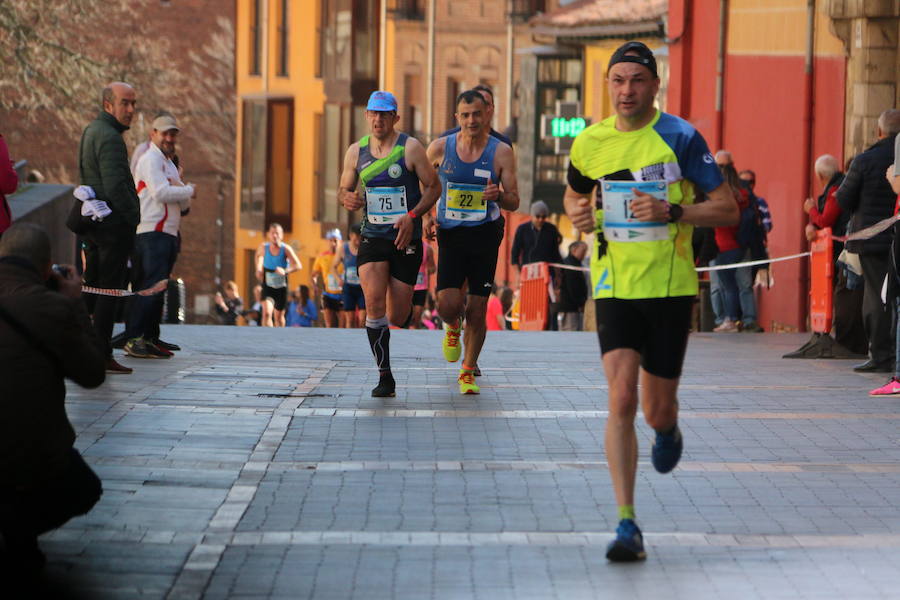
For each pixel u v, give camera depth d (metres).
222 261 108.25
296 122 103.12
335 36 99.31
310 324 64.06
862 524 15.05
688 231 14.27
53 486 12.80
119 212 24.19
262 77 105.06
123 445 18.08
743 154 51.22
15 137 105.31
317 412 20.80
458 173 23.14
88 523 14.52
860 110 45.44
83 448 17.86
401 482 16.53
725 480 16.94
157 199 26.55
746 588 12.74
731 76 51.97
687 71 54.41
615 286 14.09
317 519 14.88
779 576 13.12
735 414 21.42
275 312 58.44
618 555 13.48
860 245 26.31
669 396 14.25
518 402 22.17
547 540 14.24
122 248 24.38
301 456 17.80
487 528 14.65
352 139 98.50
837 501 16.02
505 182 23.30
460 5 96.25
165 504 15.32
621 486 13.62
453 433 19.47
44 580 12.70
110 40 106.69
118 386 22.67
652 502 15.87
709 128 53.06
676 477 17.06
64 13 106.12
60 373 12.92
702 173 14.23
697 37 53.94
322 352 28.91
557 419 20.66
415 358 28.08
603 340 14.08
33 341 12.69
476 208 23.14
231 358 27.41
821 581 12.97
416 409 21.30
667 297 14.00
